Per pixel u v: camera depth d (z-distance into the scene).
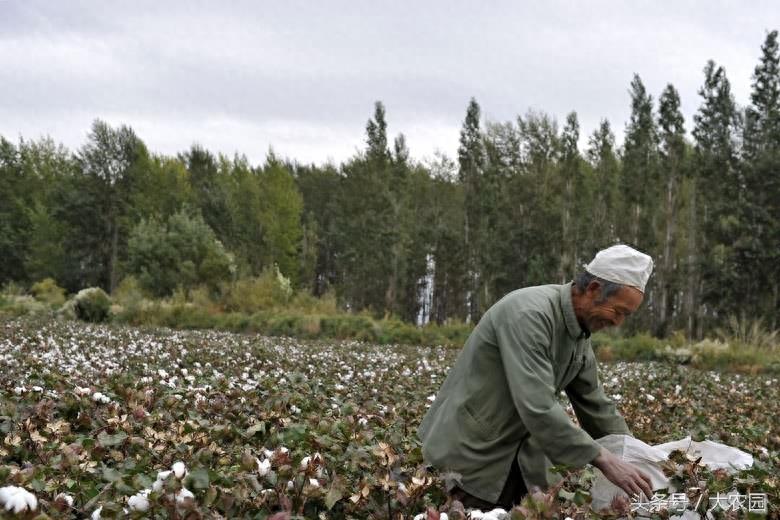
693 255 41.62
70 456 2.90
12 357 7.60
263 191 61.81
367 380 7.25
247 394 4.77
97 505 2.48
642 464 3.02
